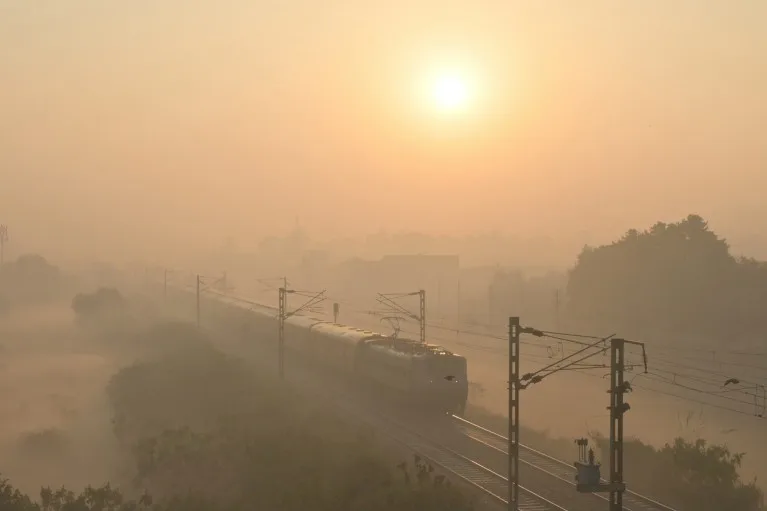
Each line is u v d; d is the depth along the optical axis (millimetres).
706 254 88938
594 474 25391
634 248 94062
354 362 58000
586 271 97812
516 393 29391
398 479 34625
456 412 50312
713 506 32969
